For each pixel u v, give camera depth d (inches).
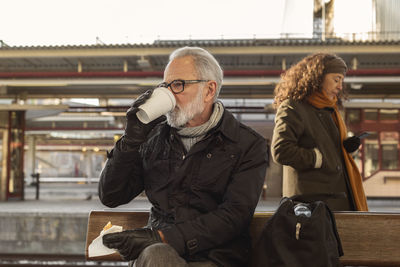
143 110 56.3
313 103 80.7
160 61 427.5
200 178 60.7
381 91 487.8
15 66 450.3
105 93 521.3
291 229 54.9
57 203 434.6
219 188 60.8
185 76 58.9
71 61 432.8
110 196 64.1
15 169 529.7
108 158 63.5
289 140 76.1
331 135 80.7
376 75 383.6
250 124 585.0
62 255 278.4
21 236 283.6
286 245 54.9
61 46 399.9
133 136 58.1
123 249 52.6
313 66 80.2
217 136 61.1
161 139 64.4
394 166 514.0
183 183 61.3
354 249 68.5
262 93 503.2
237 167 60.8
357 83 401.1
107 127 868.6
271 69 435.5
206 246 56.2
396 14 615.2
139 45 394.0
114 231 54.7
